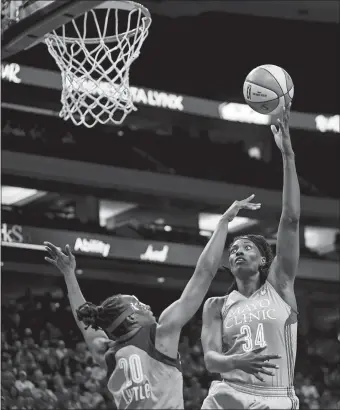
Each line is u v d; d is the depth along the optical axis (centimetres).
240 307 572
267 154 2741
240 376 563
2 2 924
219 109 2588
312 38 2823
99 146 2470
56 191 2394
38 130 2416
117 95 985
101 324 521
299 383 2325
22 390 1712
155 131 2678
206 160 2680
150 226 2689
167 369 508
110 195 2450
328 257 2878
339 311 2902
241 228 2845
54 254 605
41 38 928
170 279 2670
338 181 2844
